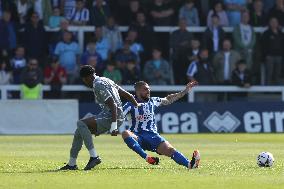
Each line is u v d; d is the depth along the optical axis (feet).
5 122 215.10
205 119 223.10
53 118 216.74
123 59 226.99
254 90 237.25
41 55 232.12
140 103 100.99
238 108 224.53
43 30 231.91
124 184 80.74
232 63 234.58
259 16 245.86
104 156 129.08
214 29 235.81
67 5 239.50
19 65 226.38
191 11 242.58
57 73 227.20
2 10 232.32
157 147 100.42
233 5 242.58
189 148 152.66
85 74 99.09
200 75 231.91
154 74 229.86
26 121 215.92
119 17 246.47
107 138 191.42
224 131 224.12
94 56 225.35
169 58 245.04
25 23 230.89
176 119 221.25
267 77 240.12
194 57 231.91
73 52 230.89
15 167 103.24
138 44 232.53
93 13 237.86
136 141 98.89
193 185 79.87
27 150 146.10
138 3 239.50
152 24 243.60
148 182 82.58
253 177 87.61
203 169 97.96
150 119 100.89
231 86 235.20
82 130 97.19
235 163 110.52
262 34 239.71
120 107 99.25
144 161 115.85
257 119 225.15
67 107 217.36
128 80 225.56
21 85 222.89
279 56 239.50
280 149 149.28
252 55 240.12
